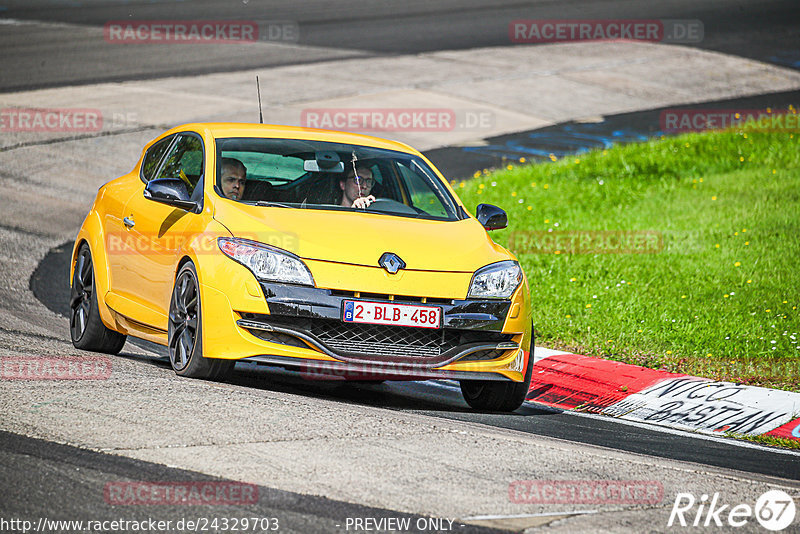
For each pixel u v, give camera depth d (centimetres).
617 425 2484
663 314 3416
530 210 5009
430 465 1764
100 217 2866
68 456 1675
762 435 2481
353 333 2259
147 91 7756
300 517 1480
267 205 2456
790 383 2839
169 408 1973
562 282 3850
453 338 2323
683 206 4991
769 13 12244
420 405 2517
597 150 6394
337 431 1914
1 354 2433
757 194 5122
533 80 8769
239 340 2225
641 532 1517
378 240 2352
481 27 11325
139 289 2584
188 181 2611
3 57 8838
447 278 2320
